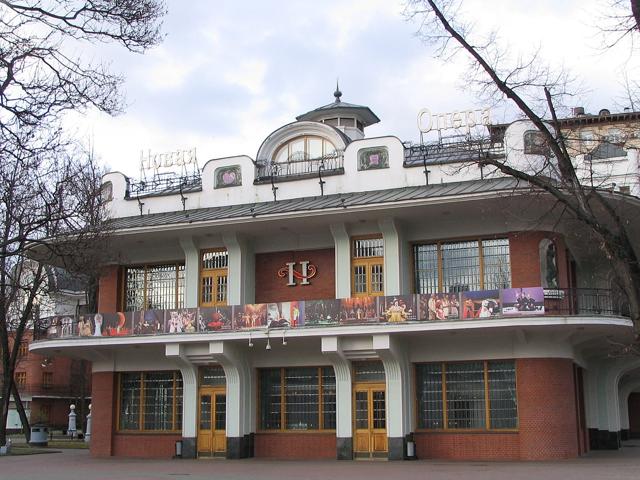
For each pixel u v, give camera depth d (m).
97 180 29.98
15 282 23.09
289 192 33.25
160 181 36.78
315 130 34.50
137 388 34.00
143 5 13.66
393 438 28.59
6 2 12.63
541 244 28.77
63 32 13.33
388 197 29.45
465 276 29.81
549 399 27.72
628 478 19.97
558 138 13.98
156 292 34.34
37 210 16.59
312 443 30.64
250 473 23.64
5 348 39.72
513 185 27.80
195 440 31.66
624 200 26.03
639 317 12.45
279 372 31.84
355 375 29.89
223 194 34.41
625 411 40.75
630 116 15.56
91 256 20.61
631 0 11.84
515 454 27.92
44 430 44.88
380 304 28.64
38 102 13.63
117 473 24.52
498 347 28.73
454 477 21.00
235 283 32.12
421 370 30.00
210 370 32.16
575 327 27.02
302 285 32.19
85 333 32.44
